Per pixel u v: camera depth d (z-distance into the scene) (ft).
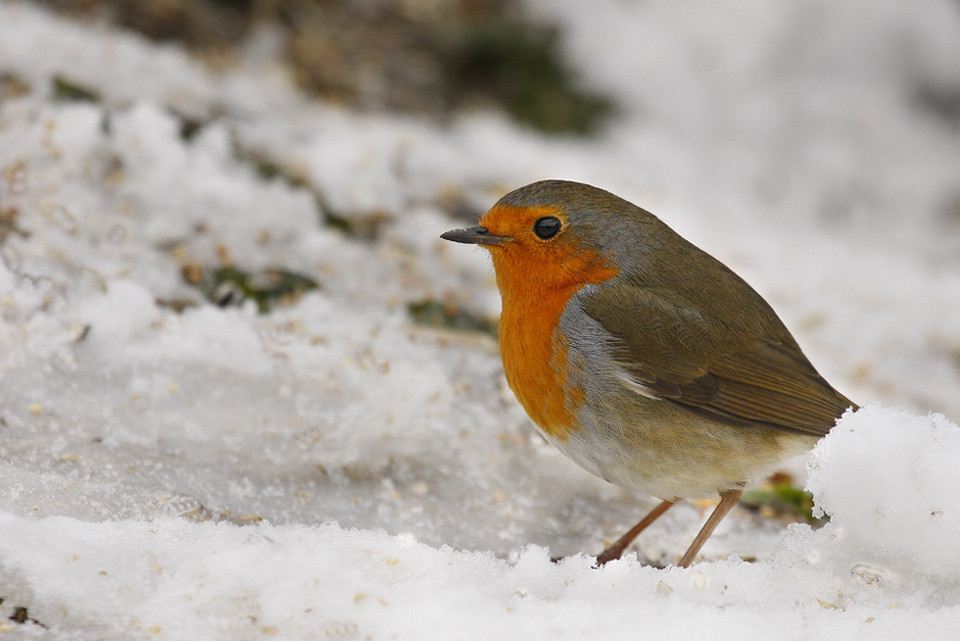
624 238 28.96
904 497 23.94
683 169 63.62
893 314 50.62
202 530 23.58
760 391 28.40
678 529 30.76
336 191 45.47
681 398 27.73
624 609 22.24
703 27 68.90
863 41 70.74
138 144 41.73
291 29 61.77
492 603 22.13
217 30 58.49
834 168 66.69
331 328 35.78
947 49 70.85
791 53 70.23
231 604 21.38
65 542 22.36
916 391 43.70
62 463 26.14
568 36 67.67
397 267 41.55
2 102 41.09
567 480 31.89
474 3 68.59
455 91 64.03
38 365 29.86
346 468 29.55
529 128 63.46
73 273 33.60
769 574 23.99
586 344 27.76
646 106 67.10
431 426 32.37
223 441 29.09
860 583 23.81
